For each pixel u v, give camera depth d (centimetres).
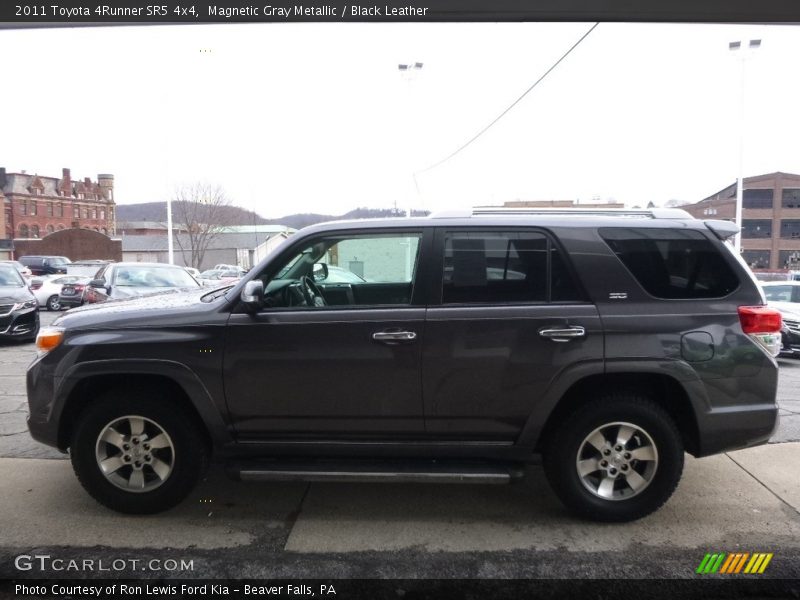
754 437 346
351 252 395
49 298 2016
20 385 723
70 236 5862
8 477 426
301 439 356
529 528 354
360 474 342
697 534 346
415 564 313
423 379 342
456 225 358
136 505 360
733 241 2219
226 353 346
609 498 350
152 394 356
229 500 392
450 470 344
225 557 319
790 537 342
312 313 349
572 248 349
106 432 357
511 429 347
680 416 360
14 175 7762
